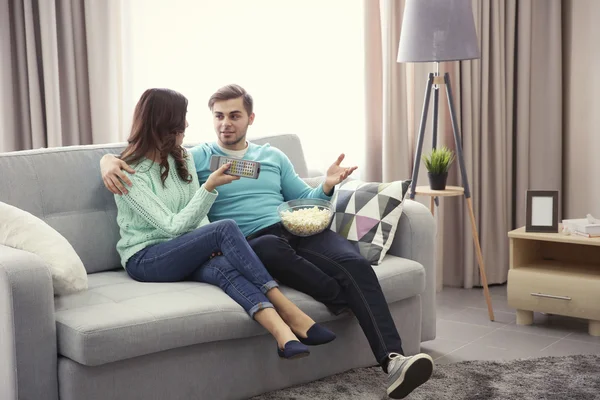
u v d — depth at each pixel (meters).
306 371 2.77
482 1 4.28
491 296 4.21
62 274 2.40
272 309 2.52
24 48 3.59
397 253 3.15
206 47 4.08
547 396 2.63
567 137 4.50
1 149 3.57
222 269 2.61
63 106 3.68
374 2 4.21
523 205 4.50
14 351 2.16
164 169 2.82
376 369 2.94
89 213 2.84
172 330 2.33
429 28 3.56
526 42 4.41
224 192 3.01
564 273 3.51
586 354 3.14
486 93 4.34
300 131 4.38
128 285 2.63
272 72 4.28
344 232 3.07
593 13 4.30
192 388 2.46
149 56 3.91
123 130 3.81
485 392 2.68
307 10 4.31
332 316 2.75
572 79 4.43
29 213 2.52
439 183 3.78
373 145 4.33
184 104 2.86
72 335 2.20
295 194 3.16
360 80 4.35
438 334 3.48
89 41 3.65
